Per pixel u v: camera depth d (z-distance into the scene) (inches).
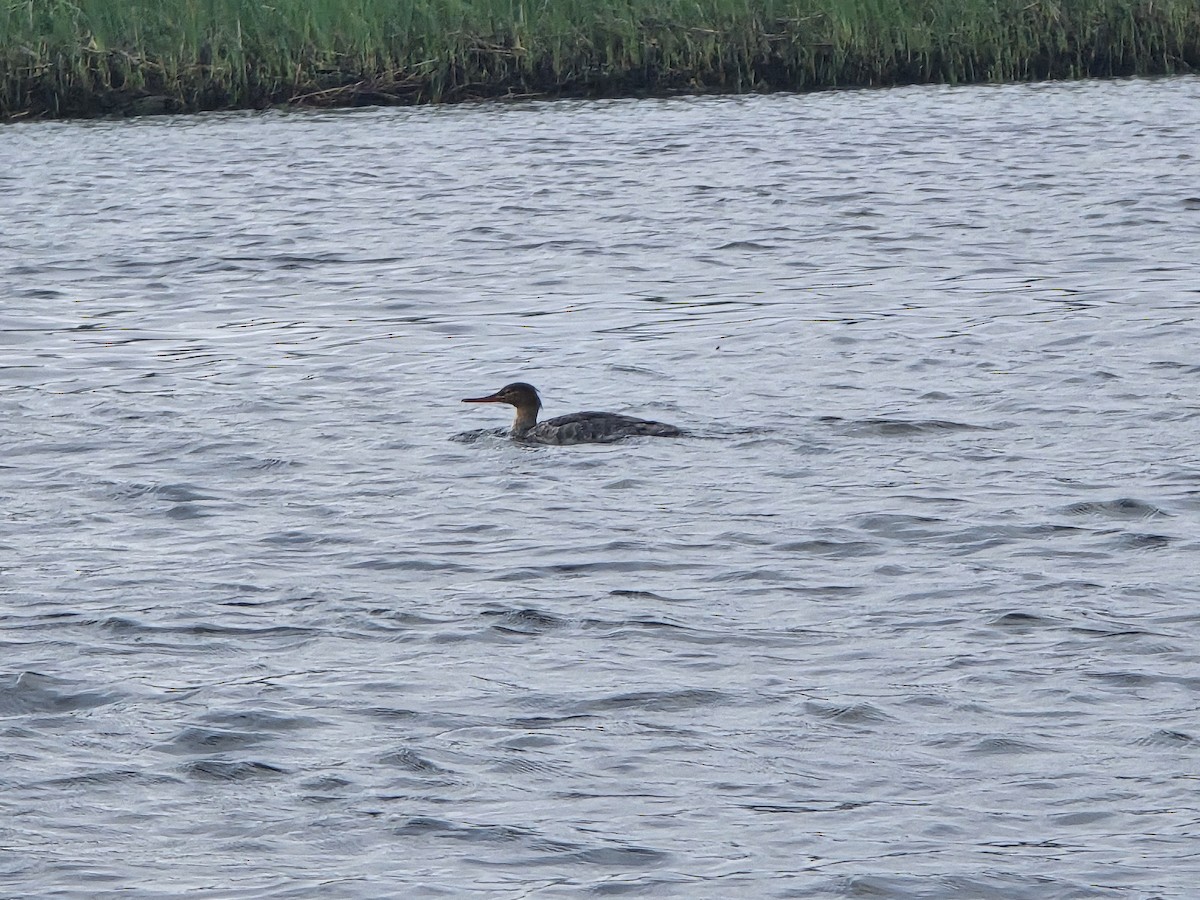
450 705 663.8
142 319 1469.0
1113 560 818.8
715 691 672.4
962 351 1262.3
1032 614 748.6
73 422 1117.1
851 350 1278.3
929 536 858.1
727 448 1023.6
